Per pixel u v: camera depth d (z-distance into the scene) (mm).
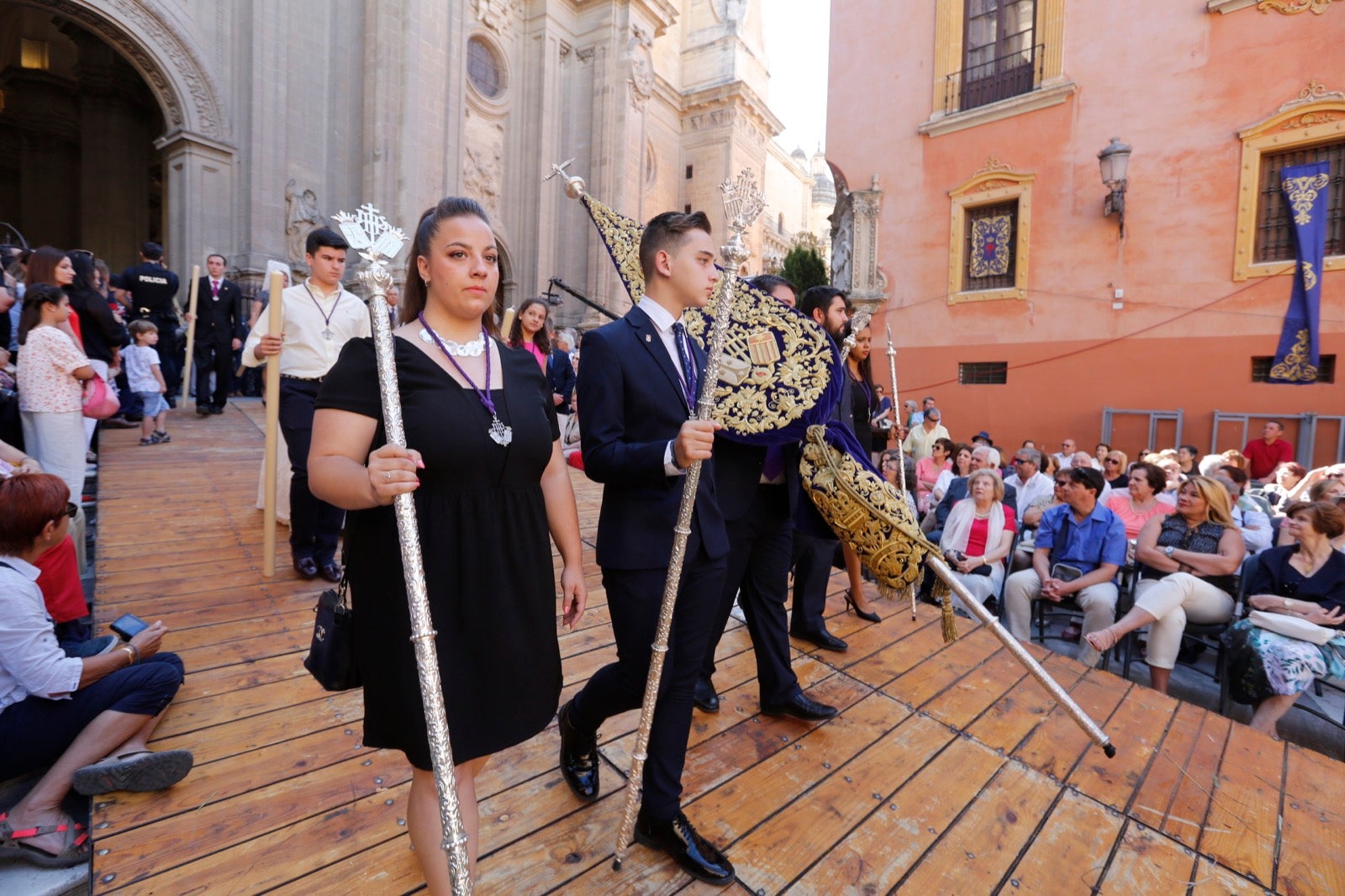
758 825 2096
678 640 1881
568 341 9023
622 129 20797
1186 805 2320
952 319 11539
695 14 27844
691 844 1854
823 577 3424
